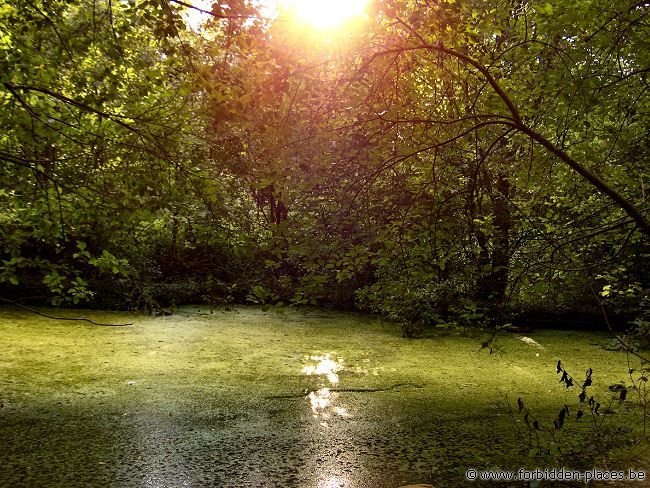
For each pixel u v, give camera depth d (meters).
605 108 4.70
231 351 7.83
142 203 4.55
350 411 5.36
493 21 3.75
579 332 9.91
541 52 3.98
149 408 5.28
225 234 5.17
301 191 3.74
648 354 8.05
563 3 3.59
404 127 3.92
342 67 3.48
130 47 4.62
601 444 4.43
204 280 12.04
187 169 4.46
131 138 4.43
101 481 3.75
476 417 5.20
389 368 7.08
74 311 10.12
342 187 3.98
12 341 7.70
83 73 4.30
